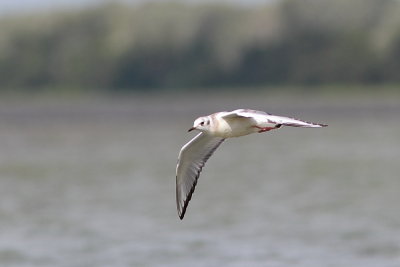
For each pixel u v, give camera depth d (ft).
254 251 69.92
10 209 89.86
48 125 179.22
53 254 70.38
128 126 175.11
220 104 212.84
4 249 72.18
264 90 255.09
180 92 257.34
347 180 104.78
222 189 101.24
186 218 84.33
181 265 66.03
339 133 158.51
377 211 85.51
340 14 256.93
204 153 46.62
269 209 88.07
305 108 199.62
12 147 143.33
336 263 66.13
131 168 117.39
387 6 255.09
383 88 247.70
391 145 136.87
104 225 81.30
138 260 67.92
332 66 254.68
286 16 256.93
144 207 90.27
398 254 68.23
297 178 107.55
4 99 247.50
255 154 133.28
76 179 109.09
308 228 78.28
